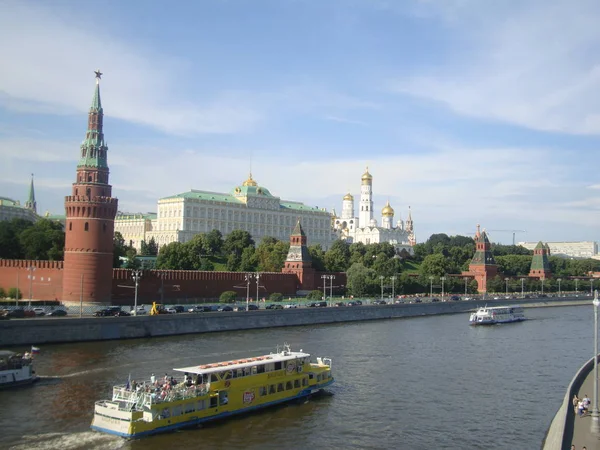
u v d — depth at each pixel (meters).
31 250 181.25
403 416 72.94
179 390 67.31
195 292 176.50
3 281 153.88
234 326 140.88
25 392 77.44
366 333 141.38
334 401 79.19
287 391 78.19
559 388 86.69
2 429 64.12
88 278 141.75
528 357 111.44
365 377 92.50
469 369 99.38
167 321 128.75
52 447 59.78
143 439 63.16
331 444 63.44
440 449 62.34
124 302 156.38
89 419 67.50
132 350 107.06
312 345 119.81
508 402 79.19
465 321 176.50
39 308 128.75
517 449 62.44
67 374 87.06
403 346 122.12
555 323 175.12
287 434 66.19
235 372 72.94
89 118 149.75
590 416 64.88
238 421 70.44
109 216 145.25
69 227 143.12
